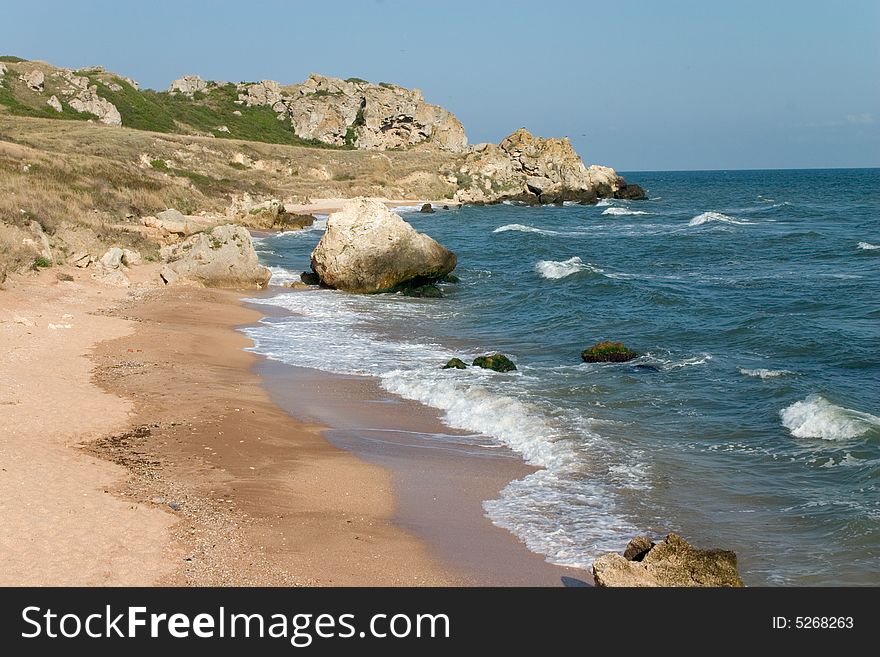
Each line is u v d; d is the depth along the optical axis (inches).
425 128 4990.2
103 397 592.1
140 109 4072.3
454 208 3314.5
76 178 1856.5
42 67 3949.3
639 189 3905.0
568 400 653.3
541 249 1803.6
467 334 940.0
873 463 496.1
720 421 597.3
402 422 601.3
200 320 944.9
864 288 1202.6
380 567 368.2
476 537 406.0
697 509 442.9
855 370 753.0
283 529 399.5
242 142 3725.4
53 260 1135.0
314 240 1989.4
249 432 546.3
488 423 593.6
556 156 3986.2
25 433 491.2
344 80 5255.9
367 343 880.9
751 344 861.2
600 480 483.8
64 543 350.3
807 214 2802.7
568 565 378.0
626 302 1124.5
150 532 372.2
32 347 713.6
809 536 406.9
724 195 4320.9
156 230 1557.6
